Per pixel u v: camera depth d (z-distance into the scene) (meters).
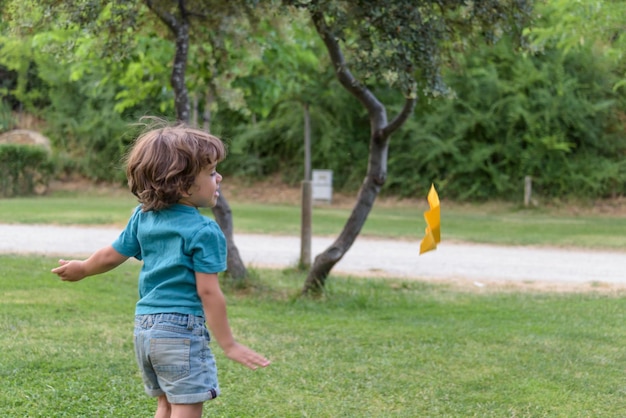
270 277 8.98
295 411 3.94
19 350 4.86
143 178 2.71
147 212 2.81
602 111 21.84
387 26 6.49
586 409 4.09
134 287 7.83
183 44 7.50
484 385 4.50
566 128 21.88
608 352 5.41
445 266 10.44
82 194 24.55
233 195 24.27
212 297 2.65
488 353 5.31
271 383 4.43
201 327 2.71
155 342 2.64
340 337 5.73
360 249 12.14
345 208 21.89
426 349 5.39
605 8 11.25
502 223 17.00
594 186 21.33
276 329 5.96
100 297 7.02
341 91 23.00
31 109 27.80
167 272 2.69
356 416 3.88
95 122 25.44
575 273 9.98
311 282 7.68
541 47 7.56
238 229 14.17
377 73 6.52
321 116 23.47
